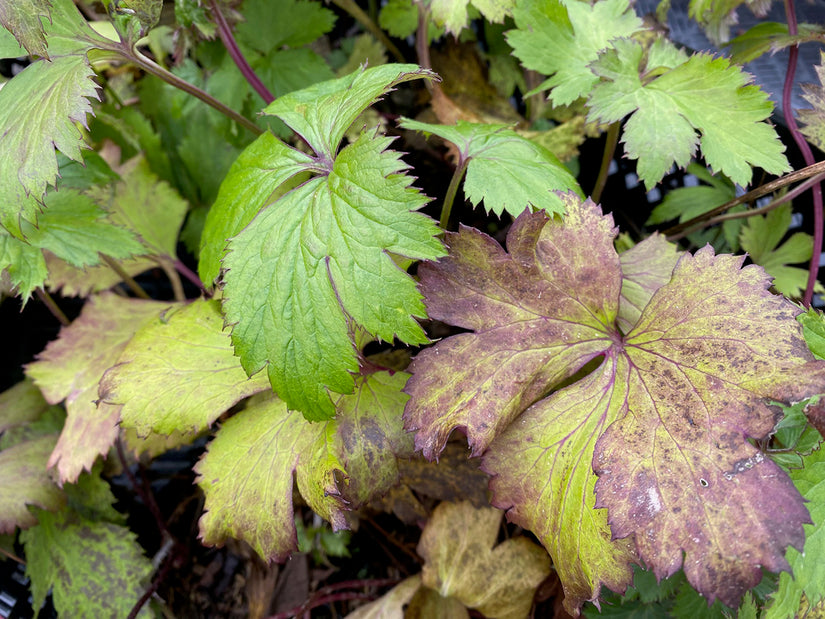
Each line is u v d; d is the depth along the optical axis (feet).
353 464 0.60
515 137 0.68
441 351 0.55
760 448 0.52
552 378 0.56
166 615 0.87
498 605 0.76
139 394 0.65
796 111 0.73
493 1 0.77
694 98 0.68
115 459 0.94
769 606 0.55
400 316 0.50
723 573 0.44
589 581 0.50
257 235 0.55
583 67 0.77
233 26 0.93
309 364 0.52
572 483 0.52
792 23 0.76
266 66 1.00
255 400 0.71
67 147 0.59
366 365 0.65
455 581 0.77
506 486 0.54
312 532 0.89
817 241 0.78
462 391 0.54
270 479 0.61
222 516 0.62
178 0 0.77
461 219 1.02
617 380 0.54
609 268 0.57
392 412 0.62
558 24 0.77
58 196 0.77
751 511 0.45
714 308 0.52
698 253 0.55
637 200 1.00
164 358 0.67
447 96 1.01
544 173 0.63
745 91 0.66
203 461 0.65
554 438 0.54
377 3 1.17
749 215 0.80
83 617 0.83
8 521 0.81
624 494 0.47
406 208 0.50
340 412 0.62
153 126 1.15
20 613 0.86
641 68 0.78
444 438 0.53
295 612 0.84
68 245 0.76
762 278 0.52
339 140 0.58
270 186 0.59
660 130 0.67
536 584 0.75
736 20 0.84
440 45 1.06
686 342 0.52
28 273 0.73
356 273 0.51
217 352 0.68
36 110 0.61
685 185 0.96
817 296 0.84
